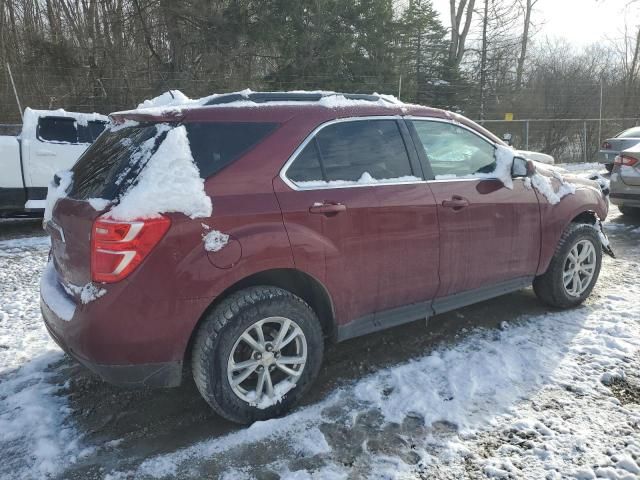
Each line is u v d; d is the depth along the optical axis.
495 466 2.62
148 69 18.14
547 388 3.29
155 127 2.88
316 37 18.81
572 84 23.23
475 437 2.84
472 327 4.25
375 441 2.83
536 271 4.28
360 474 2.59
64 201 3.04
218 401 2.83
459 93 24.31
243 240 2.79
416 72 24.34
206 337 2.78
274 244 2.88
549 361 3.63
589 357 3.67
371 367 3.64
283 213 2.94
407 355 3.80
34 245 7.58
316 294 3.26
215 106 2.97
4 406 3.23
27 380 3.56
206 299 2.73
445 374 3.49
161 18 17.97
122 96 17.58
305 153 3.13
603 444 2.75
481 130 4.10
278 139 3.04
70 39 18.41
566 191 4.46
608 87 23.31
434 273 3.62
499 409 3.08
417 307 3.65
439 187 3.64
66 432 2.97
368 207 3.25
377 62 20.84
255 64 19.08
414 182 3.53
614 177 8.02
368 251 3.27
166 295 2.63
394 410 3.11
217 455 2.74
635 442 2.76
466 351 3.81
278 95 3.29
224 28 17.48
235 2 17.66
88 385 3.49
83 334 2.62
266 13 17.80
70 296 2.90
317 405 3.17
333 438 2.86
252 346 2.90
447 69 24.58
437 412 3.07
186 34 18.17
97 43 18.19
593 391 3.25
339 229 3.14
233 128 2.96
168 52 18.86
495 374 3.47
